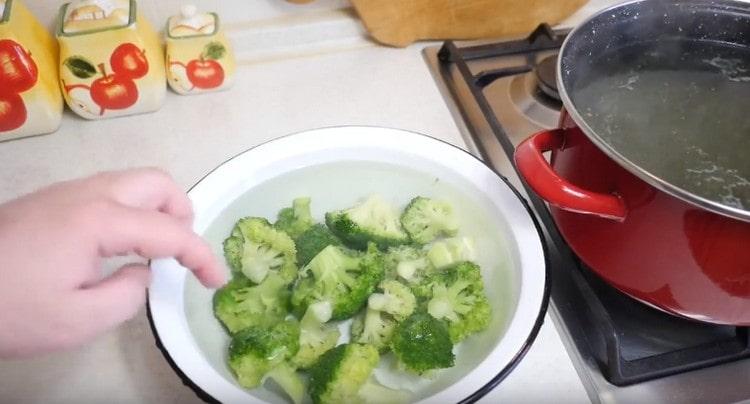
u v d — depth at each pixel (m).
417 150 0.64
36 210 0.39
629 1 0.57
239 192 0.62
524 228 0.56
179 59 0.79
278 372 0.52
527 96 0.81
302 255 0.61
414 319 0.53
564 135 0.52
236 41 0.89
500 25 0.93
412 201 0.64
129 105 0.78
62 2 0.80
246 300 0.56
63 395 0.52
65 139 0.77
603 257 0.52
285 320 0.56
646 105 0.56
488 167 0.62
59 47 0.75
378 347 0.54
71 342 0.38
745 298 0.46
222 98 0.83
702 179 0.49
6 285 0.36
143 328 0.56
